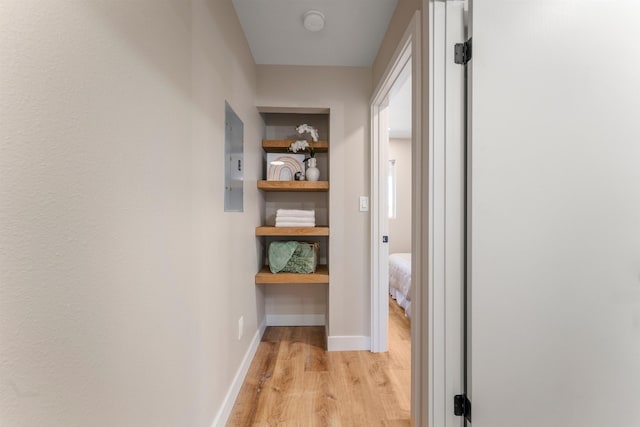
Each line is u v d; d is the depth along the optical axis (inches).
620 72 42.6
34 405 18.9
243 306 73.3
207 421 49.1
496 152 41.8
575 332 42.7
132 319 28.8
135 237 29.2
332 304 89.4
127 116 27.8
